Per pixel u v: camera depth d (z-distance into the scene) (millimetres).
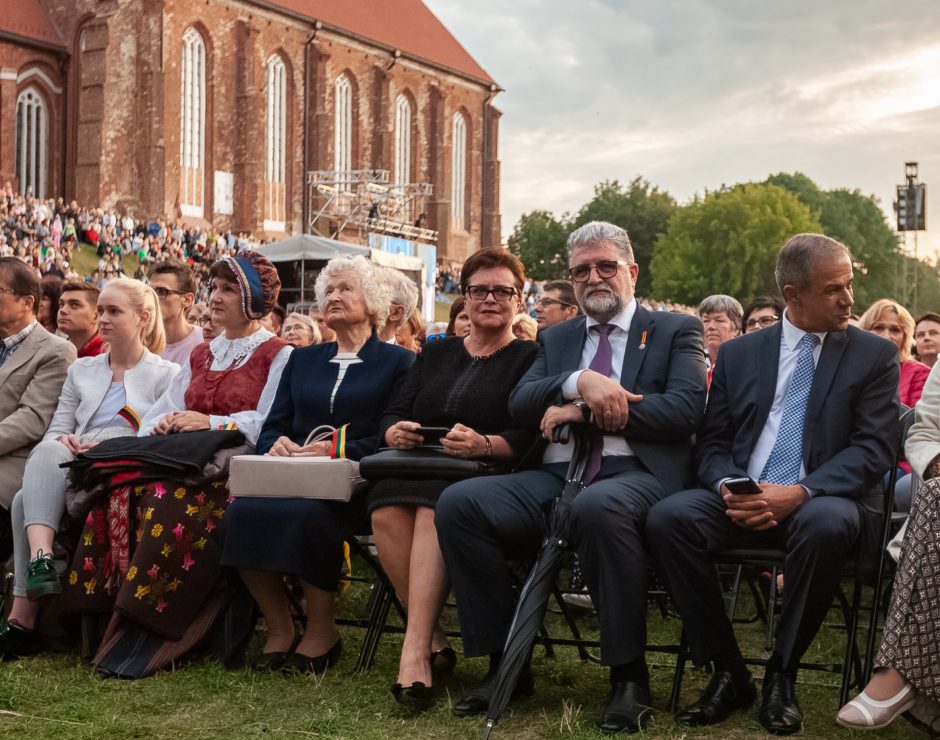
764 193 95875
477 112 83875
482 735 4734
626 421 5441
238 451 6441
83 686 5629
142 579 6051
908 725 5062
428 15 83688
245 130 66750
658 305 37094
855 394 5422
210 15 64625
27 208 47812
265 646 6172
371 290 6570
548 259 121438
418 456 5621
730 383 5719
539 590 5031
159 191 61500
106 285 7297
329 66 72125
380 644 6598
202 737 4793
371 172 70750
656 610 7789
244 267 6957
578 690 5598
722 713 5059
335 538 5836
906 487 6332
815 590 4945
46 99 61594
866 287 108125
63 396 7227
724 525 5234
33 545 6277
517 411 5703
